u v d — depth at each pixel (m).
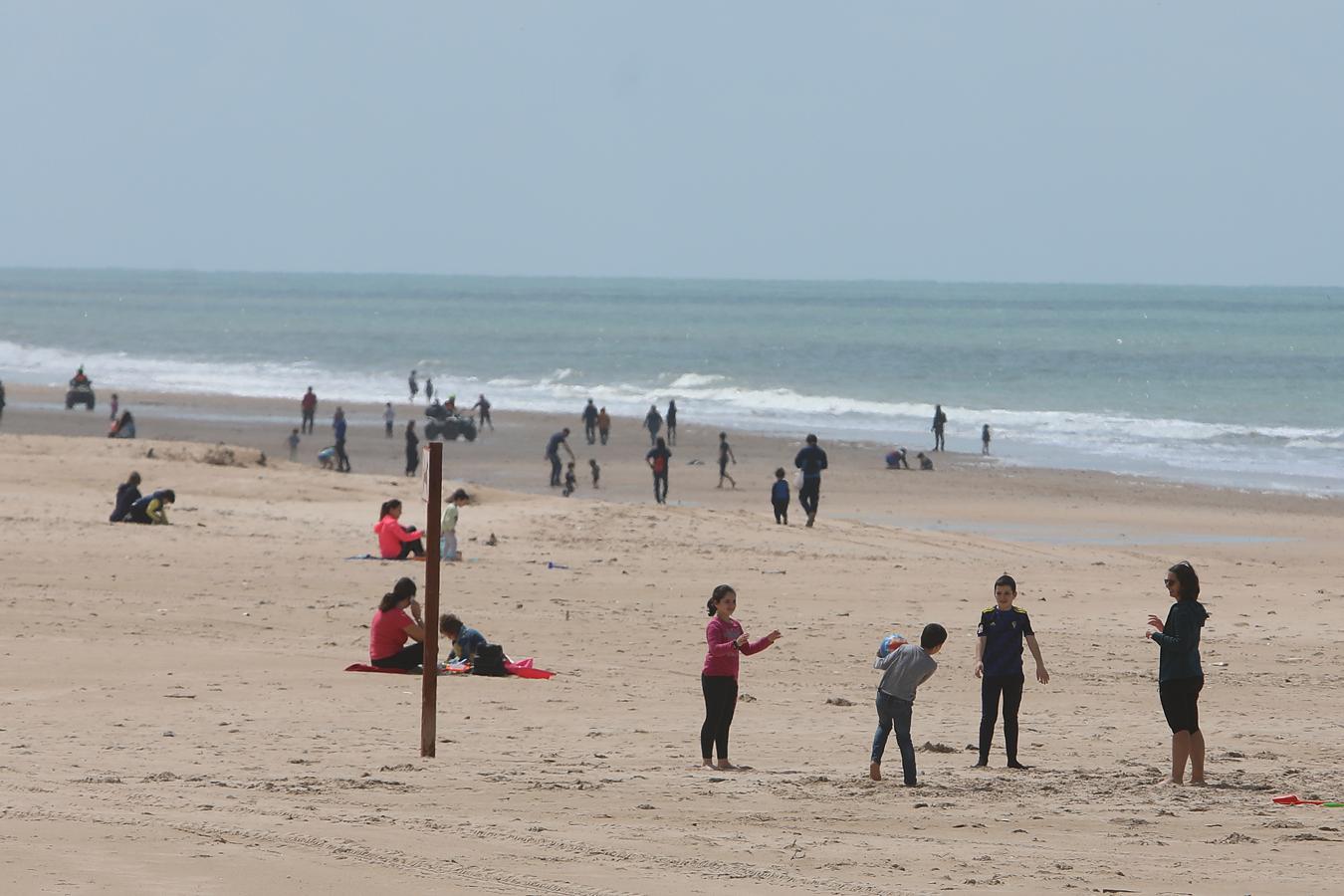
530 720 53.28
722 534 117.81
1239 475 190.88
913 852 33.28
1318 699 61.91
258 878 27.42
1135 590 94.69
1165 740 52.44
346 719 52.19
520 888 27.89
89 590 81.00
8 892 25.55
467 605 81.75
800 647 72.88
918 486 174.38
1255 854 34.16
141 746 45.81
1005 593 47.69
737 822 36.47
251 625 73.31
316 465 187.62
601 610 81.56
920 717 57.06
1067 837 35.91
